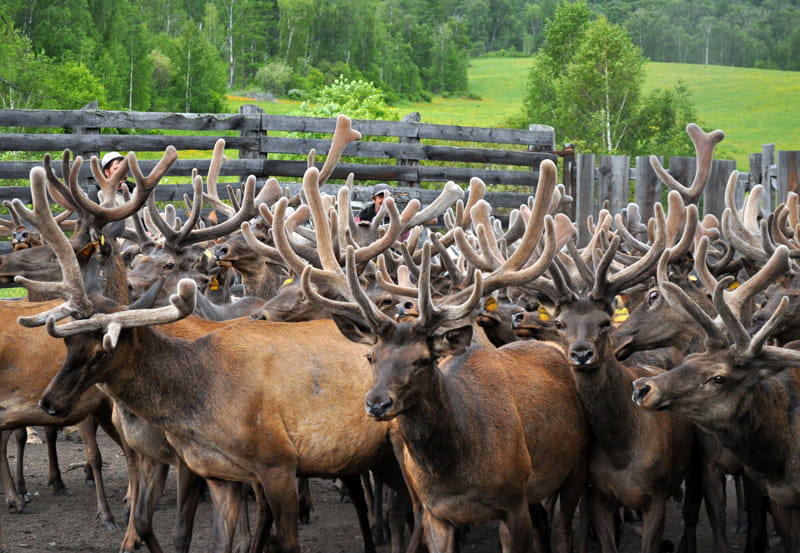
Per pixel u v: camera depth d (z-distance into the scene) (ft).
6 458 38.99
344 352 31.09
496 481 27.22
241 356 29.60
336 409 30.45
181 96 377.30
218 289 47.34
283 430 29.50
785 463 28.37
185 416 28.78
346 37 567.18
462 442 26.53
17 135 61.52
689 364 27.04
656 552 30.86
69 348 27.22
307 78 514.68
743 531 38.81
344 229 36.14
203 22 512.22
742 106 453.99
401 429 26.14
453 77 606.55
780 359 26.48
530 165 76.33
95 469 37.47
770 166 69.77
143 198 37.86
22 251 40.60
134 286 42.39
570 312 30.17
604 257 30.25
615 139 244.83
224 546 30.32
